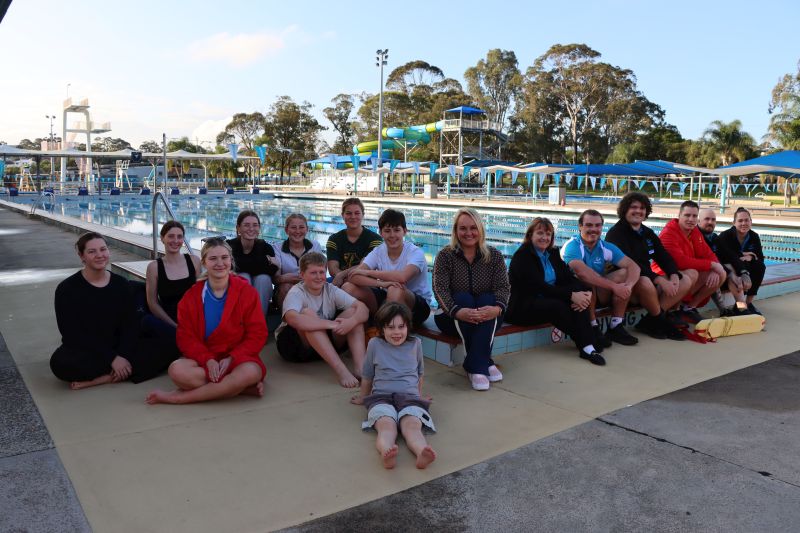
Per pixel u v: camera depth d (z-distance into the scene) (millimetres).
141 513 2334
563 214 22953
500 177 47750
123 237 10758
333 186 48406
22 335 4906
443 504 2422
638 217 5090
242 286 3633
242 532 2219
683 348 4793
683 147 55469
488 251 4148
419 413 3051
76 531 2201
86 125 51812
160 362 3906
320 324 3971
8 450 2857
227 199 36250
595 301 4711
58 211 27188
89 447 2904
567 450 2920
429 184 33188
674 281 4984
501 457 2846
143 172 53844
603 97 57094
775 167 20016
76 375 3668
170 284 4273
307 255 4074
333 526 2260
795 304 6508
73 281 3691
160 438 3021
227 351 3650
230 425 3197
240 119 71312
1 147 32875
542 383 3939
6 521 2252
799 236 16391
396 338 3271
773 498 2461
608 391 3783
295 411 3410
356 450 2920
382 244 4699
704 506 2400
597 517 2322
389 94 60812
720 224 18062
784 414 3387
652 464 2768
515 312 4691
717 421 3283
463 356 4379
